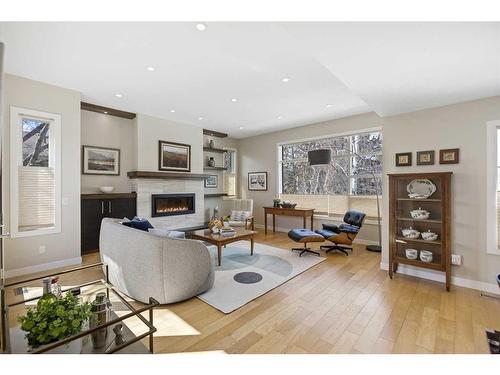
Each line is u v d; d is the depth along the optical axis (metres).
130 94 4.00
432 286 2.97
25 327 1.30
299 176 6.37
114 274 2.81
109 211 4.58
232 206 6.88
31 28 2.25
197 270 2.55
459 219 2.98
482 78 2.37
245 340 1.91
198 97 4.12
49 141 3.63
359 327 2.09
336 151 5.65
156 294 2.40
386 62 2.09
